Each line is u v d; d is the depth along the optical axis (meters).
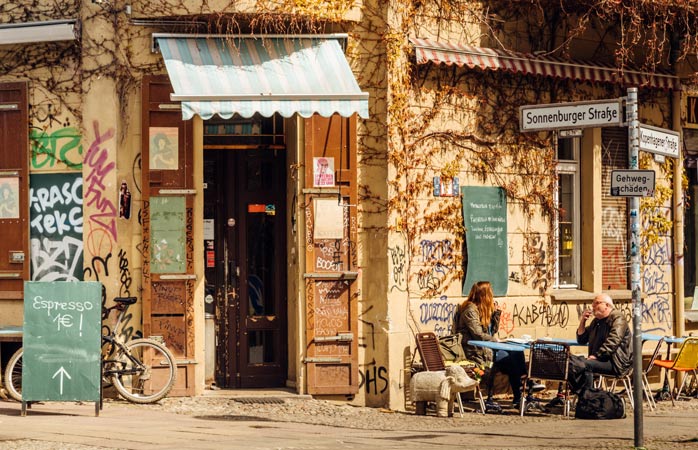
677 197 16.64
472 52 14.02
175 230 12.98
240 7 12.81
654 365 15.41
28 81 13.27
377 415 12.83
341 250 13.36
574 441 10.56
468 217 14.32
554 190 15.25
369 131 13.50
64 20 13.01
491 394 13.84
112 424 10.86
